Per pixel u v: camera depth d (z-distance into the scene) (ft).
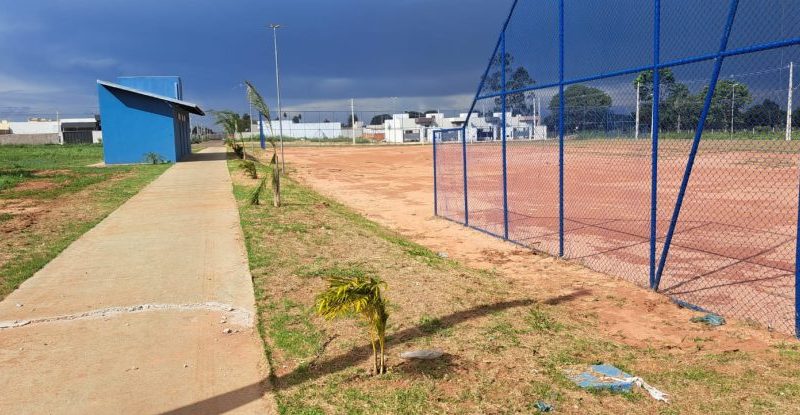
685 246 33.47
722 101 28.12
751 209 47.16
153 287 23.59
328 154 161.27
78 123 349.41
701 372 15.49
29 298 22.12
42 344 17.52
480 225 43.52
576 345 17.56
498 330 18.69
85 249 30.66
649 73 26.05
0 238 33.24
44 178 75.15
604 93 35.24
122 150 110.22
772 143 45.34
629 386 14.40
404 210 53.57
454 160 122.93
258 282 24.18
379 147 214.07
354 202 59.98
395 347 17.11
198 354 16.74
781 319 20.43
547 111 39.47
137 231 35.83
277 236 34.04
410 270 26.73
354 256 29.40
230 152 154.10
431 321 19.43
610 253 32.22
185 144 135.85
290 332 18.28
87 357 16.53
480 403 13.56
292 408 13.35
